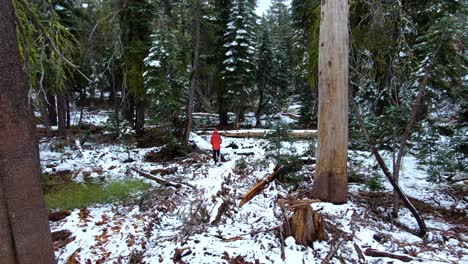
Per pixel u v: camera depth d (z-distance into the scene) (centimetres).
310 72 1154
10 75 228
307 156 1027
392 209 661
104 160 1358
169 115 1434
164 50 1398
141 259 482
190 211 638
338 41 629
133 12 1545
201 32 1606
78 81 1648
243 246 481
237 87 2247
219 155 1257
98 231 597
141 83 1600
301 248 467
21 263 235
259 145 1652
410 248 478
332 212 604
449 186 838
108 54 1675
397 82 853
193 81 1495
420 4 916
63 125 1781
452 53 553
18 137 233
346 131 654
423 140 832
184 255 471
